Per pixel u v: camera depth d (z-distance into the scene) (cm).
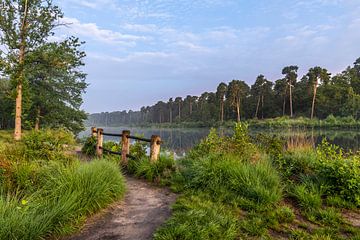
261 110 8231
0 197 328
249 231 326
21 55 1677
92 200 380
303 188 459
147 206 419
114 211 396
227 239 292
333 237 321
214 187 469
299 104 7481
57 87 2816
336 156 543
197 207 372
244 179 474
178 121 10531
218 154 588
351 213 411
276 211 388
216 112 8869
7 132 2583
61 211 326
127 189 509
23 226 281
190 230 294
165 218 363
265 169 507
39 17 1675
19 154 527
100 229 330
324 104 6525
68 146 790
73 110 2975
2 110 3378
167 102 12825
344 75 8031
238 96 7556
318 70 6275
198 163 545
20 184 391
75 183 387
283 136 877
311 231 340
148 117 14450
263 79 8175
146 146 814
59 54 1708
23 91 1775
